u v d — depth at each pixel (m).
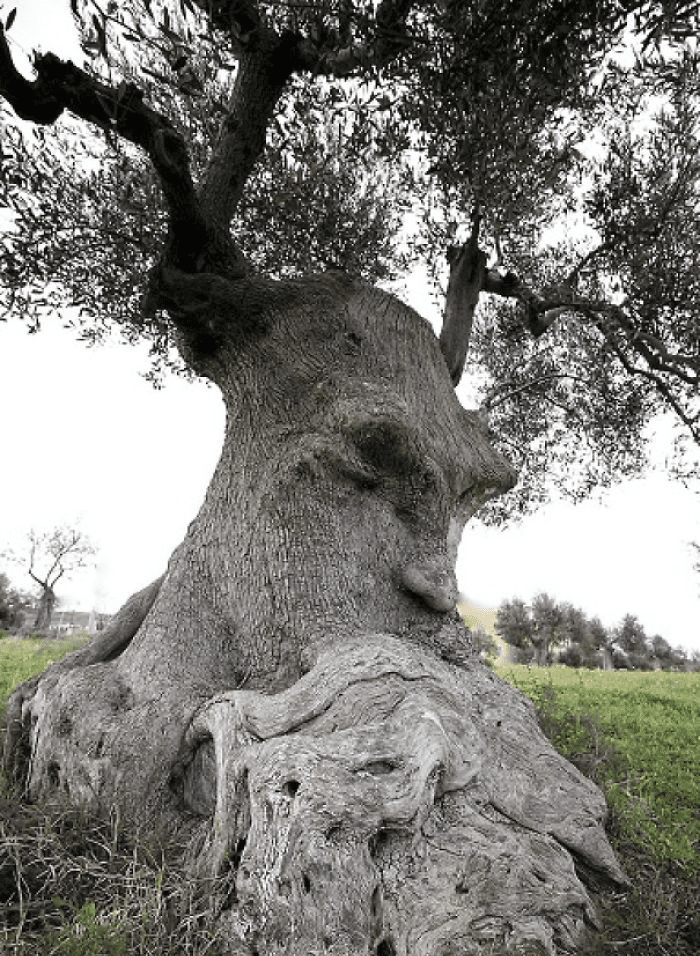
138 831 3.74
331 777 3.10
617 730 8.05
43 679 5.41
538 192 6.20
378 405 4.84
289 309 5.38
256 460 5.08
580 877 3.78
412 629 4.83
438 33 4.23
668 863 4.14
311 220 7.11
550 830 3.70
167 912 3.03
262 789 3.17
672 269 7.00
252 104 5.12
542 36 3.85
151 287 5.06
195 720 4.26
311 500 4.82
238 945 2.93
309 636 4.47
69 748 4.38
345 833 3.00
